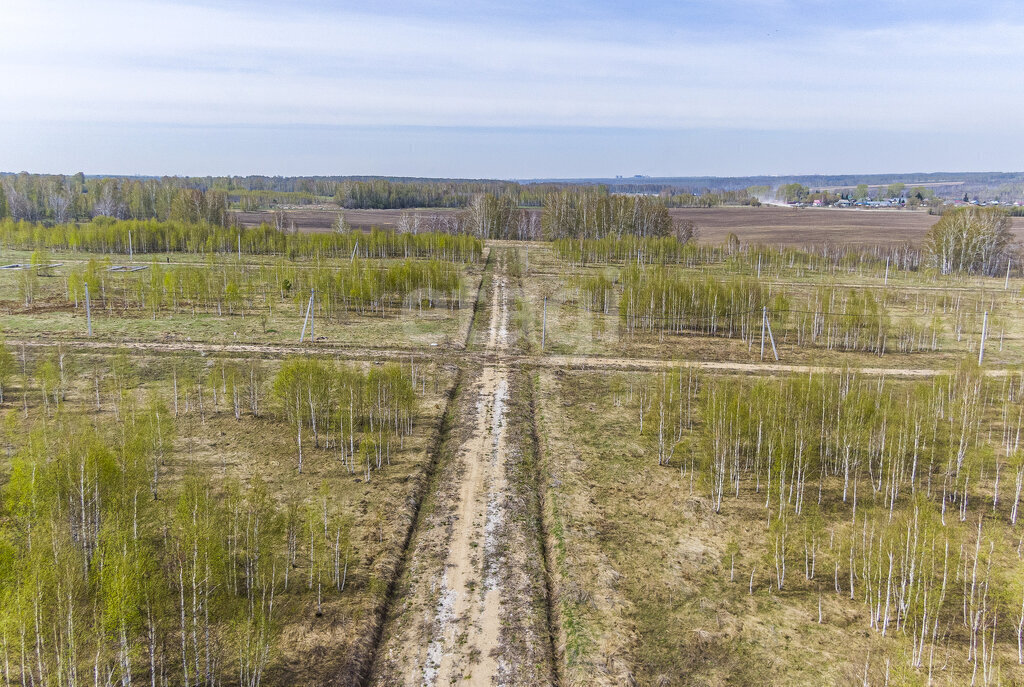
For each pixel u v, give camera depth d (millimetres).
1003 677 26109
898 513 36406
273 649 26453
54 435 36875
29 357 59969
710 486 41781
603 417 52875
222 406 51625
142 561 27172
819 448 45344
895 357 70500
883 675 26234
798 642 28328
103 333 68750
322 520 35750
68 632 23547
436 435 47906
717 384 53438
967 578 32344
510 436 48312
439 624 28891
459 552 34156
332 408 48781
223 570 29406
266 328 73812
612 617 29500
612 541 35594
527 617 29484
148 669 24828
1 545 25781
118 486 32062
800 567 33781
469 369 63094
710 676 26266
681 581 32406
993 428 50344
